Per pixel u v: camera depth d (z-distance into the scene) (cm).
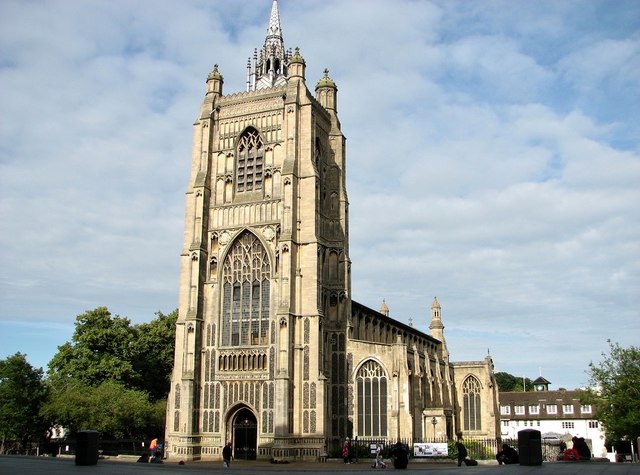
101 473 3512
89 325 10644
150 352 11344
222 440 8312
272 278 8494
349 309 9031
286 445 7819
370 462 7669
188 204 9081
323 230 9131
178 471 4125
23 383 9838
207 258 8956
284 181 8675
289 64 9294
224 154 9238
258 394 8250
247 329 8531
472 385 12206
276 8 10419
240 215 8900
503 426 16412
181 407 8406
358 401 8706
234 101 9325
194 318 8631
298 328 8356
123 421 9494
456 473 3722
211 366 8575
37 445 10000
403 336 12200
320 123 9462
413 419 9125
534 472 3697
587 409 15900
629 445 9094
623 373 9250
